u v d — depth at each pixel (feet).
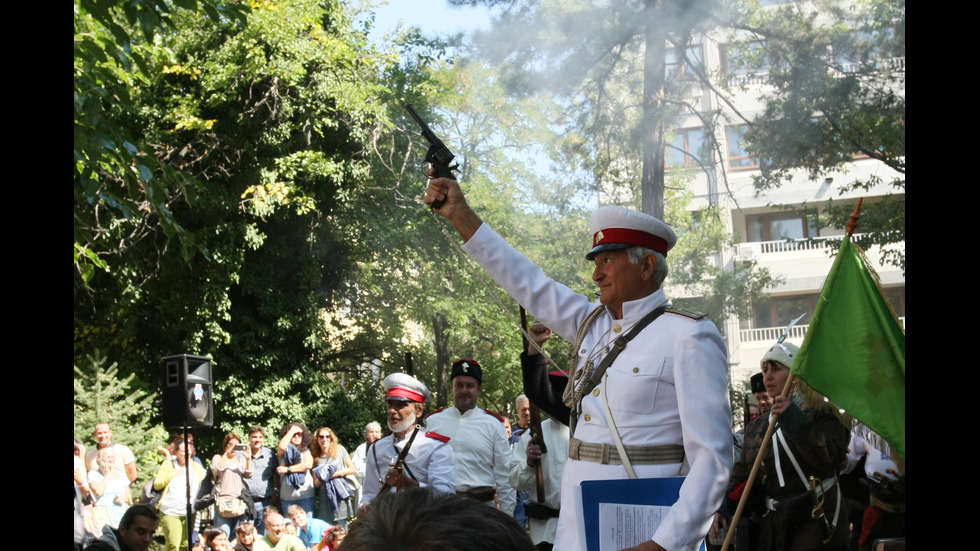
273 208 54.44
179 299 56.34
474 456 19.60
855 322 10.99
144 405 46.78
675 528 8.14
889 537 15.28
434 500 3.50
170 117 53.47
